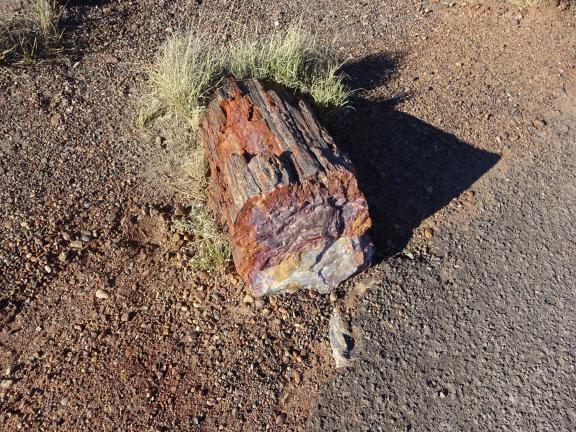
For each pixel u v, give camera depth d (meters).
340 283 1.73
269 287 1.66
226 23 2.53
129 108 2.15
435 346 1.63
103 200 1.92
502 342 1.65
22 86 2.17
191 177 1.96
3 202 1.89
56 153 2.02
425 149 2.07
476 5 2.67
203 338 1.63
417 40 2.50
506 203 1.95
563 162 2.08
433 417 1.51
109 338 1.63
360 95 2.24
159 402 1.52
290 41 2.15
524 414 1.52
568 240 1.87
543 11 2.61
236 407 1.51
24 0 2.35
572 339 1.66
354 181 1.55
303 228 1.56
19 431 1.47
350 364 1.59
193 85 2.04
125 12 2.51
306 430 1.48
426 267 1.78
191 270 1.75
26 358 1.59
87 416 1.49
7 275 1.74
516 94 2.27
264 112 1.65
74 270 1.76
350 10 2.65
